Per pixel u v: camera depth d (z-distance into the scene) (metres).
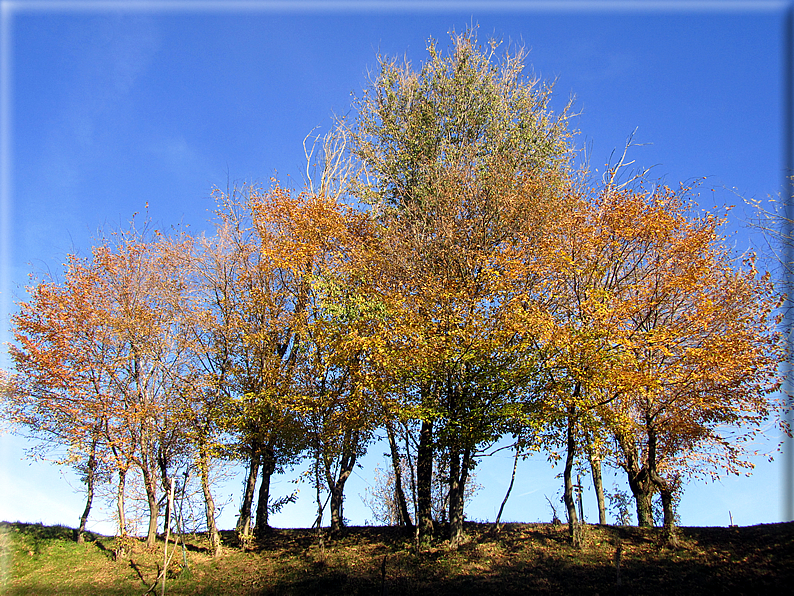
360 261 21.09
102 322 20.17
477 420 17.25
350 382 19.11
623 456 17.81
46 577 18.39
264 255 21.86
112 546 20.88
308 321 20.31
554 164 24.33
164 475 19.86
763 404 16.25
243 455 20.28
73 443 19.23
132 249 21.80
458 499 18.75
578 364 15.74
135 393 19.73
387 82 27.91
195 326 21.14
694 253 17.28
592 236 17.83
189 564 19.28
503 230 20.98
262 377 20.62
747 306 17.00
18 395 19.75
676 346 16.72
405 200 25.02
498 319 17.92
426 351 17.30
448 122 26.47
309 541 21.48
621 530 18.53
